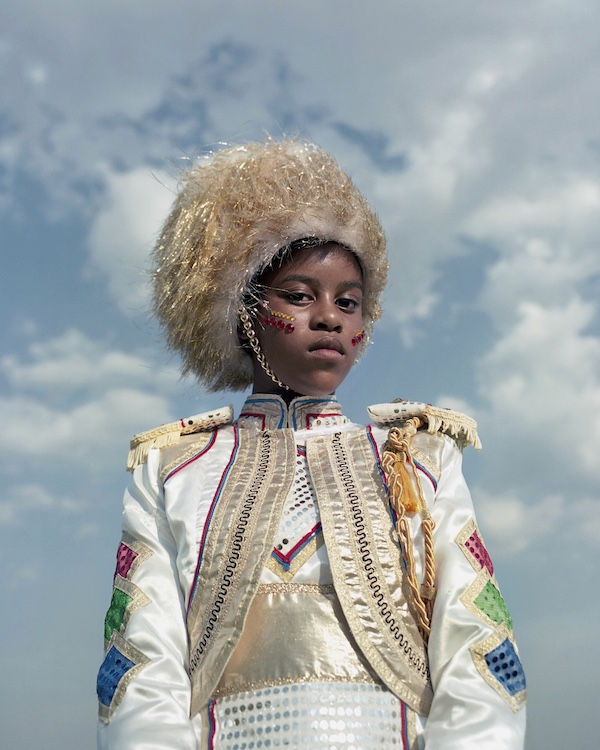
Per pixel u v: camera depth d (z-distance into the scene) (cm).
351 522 253
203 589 250
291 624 237
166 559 262
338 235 291
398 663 233
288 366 287
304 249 290
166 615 252
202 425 296
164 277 320
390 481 257
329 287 289
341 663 231
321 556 249
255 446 282
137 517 274
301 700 225
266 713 226
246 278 294
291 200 293
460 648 229
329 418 294
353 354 292
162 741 222
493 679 224
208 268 301
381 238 312
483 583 244
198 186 317
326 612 239
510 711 220
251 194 299
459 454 280
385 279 321
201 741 230
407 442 268
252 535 253
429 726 221
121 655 245
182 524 262
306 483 269
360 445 277
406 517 255
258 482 268
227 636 238
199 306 305
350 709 225
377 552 248
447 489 265
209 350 312
